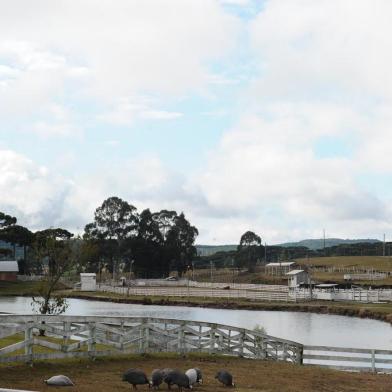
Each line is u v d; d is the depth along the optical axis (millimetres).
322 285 123625
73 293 127375
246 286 131500
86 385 18000
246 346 28469
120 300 111375
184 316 79938
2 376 17969
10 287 131750
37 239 44500
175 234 180875
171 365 23031
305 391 20406
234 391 19219
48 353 20781
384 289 112125
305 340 53406
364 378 24547
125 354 23703
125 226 177625
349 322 72062
